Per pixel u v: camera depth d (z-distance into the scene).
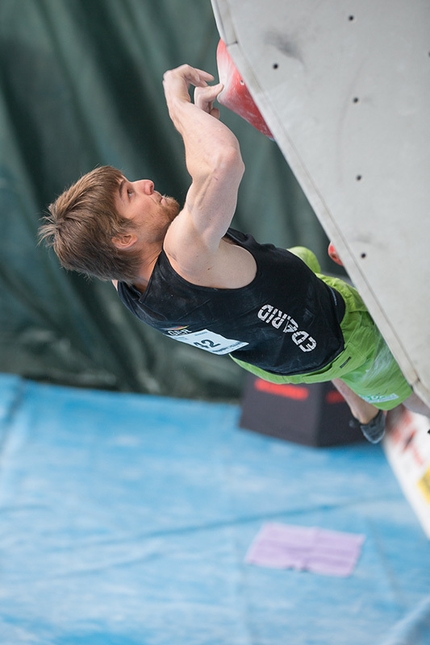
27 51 11.23
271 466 10.35
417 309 3.38
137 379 12.43
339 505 9.25
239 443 11.08
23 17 11.16
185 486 9.70
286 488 9.70
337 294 4.46
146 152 11.34
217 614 7.12
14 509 8.88
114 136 11.31
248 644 6.65
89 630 6.82
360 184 3.36
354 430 11.05
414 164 3.34
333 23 3.31
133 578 7.67
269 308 3.97
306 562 7.97
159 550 8.19
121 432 11.26
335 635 6.79
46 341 12.33
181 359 12.35
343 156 3.36
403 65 3.32
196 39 11.01
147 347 12.32
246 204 11.46
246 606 7.24
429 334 3.38
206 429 11.53
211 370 12.34
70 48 11.16
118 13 11.05
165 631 6.85
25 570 7.72
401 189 3.35
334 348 4.32
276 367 4.36
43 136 11.45
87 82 11.24
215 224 3.52
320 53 3.32
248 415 11.41
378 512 9.08
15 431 10.90
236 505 9.22
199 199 3.49
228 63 4.01
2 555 7.96
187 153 3.58
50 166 11.54
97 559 7.98
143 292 4.01
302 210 11.35
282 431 11.14
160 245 3.90
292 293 4.02
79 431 11.16
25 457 10.21
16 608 7.09
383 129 3.34
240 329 4.02
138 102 11.24
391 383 4.76
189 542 8.37
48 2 11.09
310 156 3.36
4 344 12.34
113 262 3.88
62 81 11.27
